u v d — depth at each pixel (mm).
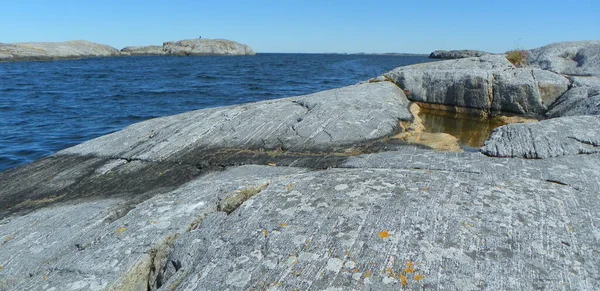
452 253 3752
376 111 9578
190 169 7348
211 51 141000
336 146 7895
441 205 4543
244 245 4078
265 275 3639
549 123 7188
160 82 37156
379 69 55500
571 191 4863
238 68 62375
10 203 6691
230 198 5152
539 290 3314
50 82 36094
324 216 4449
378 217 4359
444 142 8250
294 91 29344
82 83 35500
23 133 15250
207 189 5621
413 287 3377
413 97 12227
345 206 4625
